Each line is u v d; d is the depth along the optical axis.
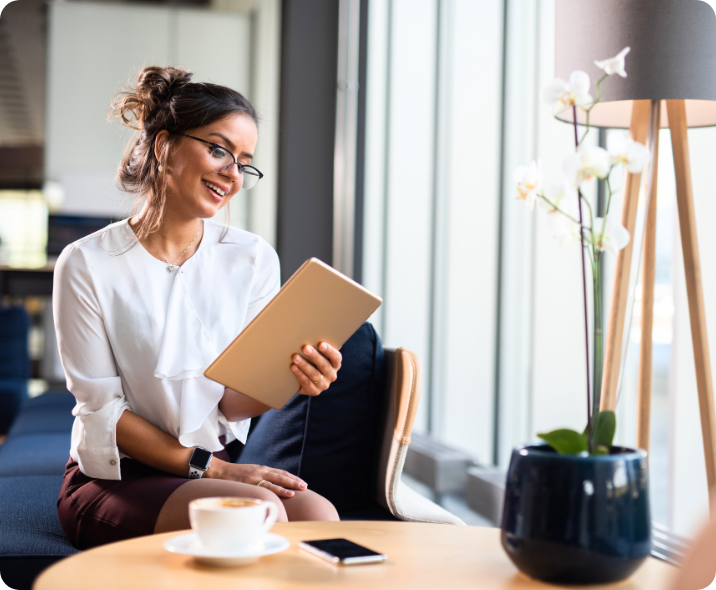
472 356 3.43
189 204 1.58
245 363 1.31
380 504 1.75
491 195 3.25
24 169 9.16
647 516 0.87
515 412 3.08
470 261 3.45
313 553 0.97
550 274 2.77
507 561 0.97
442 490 3.35
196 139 1.56
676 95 1.54
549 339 2.78
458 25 3.62
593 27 1.59
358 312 1.33
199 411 1.54
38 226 8.83
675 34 1.54
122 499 1.40
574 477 0.85
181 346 1.55
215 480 1.36
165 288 1.59
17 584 1.41
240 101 1.61
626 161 0.95
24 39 6.82
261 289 1.73
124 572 0.88
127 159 1.69
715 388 2.04
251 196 5.51
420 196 4.02
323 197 4.31
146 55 5.57
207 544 0.92
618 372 1.69
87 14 5.52
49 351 5.85
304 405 1.75
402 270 4.25
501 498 2.89
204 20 5.62
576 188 0.97
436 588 0.85
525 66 3.03
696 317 1.63
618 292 1.69
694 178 2.13
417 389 1.55
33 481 2.07
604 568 0.84
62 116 5.48
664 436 2.22
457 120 3.61
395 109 4.39
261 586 0.84
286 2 4.33
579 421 2.59
